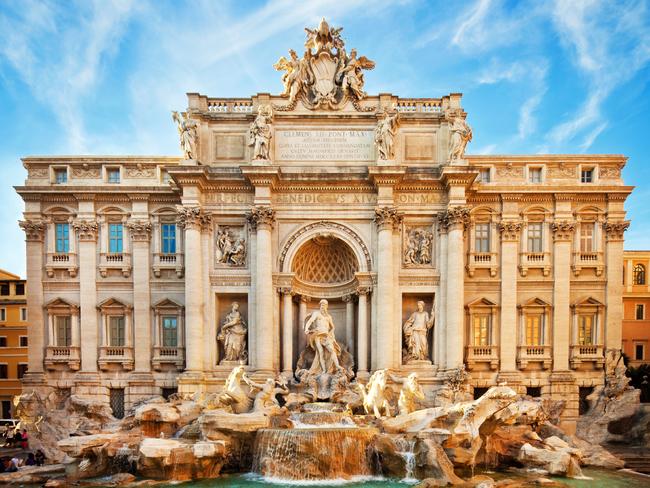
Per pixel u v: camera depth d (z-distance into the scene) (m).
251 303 39.41
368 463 27.88
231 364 39.00
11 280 58.88
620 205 41.66
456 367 37.84
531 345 41.09
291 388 37.31
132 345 41.41
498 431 31.59
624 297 59.81
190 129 39.41
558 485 25.44
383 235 38.81
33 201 41.97
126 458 28.17
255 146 39.12
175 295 41.62
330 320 38.50
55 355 41.25
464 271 41.66
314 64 40.94
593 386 40.91
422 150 40.56
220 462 27.91
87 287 41.56
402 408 32.88
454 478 25.47
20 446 38.81
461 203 38.53
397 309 39.41
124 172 42.56
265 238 38.78
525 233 41.91
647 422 36.09
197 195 39.03
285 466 27.17
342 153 40.56
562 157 42.06
